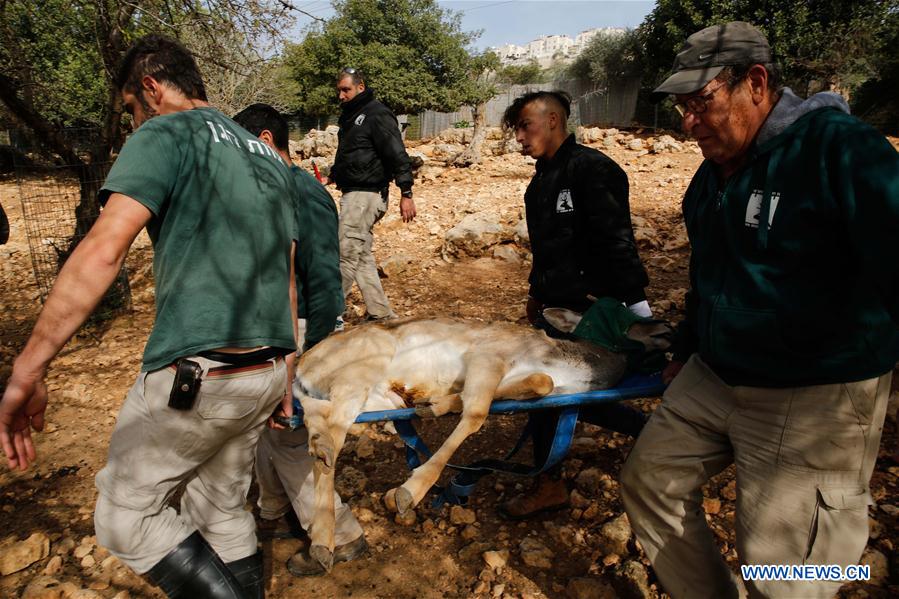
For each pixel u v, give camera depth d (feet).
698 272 6.88
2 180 43.01
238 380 6.10
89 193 19.24
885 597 7.86
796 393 5.76
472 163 45.93
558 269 9.59
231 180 6.15
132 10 17.63
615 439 11.73
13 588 8.73
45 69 31.37
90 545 9.40
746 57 5.83
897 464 10.18
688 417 6.59
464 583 8.69
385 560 9.12
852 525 5.70
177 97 6.60
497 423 12.67
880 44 52.80
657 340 9.02
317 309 8.76
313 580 8.81
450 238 23.56
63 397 14.30
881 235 5.04
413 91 58.90
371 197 16.51
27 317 20.03
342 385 8.28
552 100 9.18
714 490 10.14
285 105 61.72
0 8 18.97
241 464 6.86
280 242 6.57
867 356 5.50
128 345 17.46
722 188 6.42
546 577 8.69
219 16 16.92
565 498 9.84
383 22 61.72
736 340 5.99
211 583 6.40
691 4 58.03
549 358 8.87
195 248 5.91
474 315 18.26
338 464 11.64
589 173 8.95
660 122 68.54
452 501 8.74
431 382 9.21
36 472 11.50
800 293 5.61
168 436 6.01
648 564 8.58
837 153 5.27
